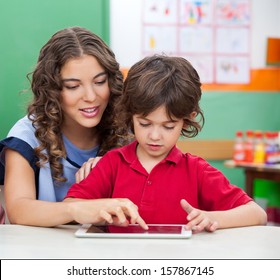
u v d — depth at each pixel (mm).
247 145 4172
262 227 1348
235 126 4332
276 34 4383
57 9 2586
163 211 1468
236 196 1453
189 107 1394
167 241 1191
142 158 1499
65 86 1595
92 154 1810
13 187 1570
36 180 1694
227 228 1330
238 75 4320
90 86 1584
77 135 1777
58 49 1587
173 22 4148
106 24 2930
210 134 4273
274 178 3871
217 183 1475
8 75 2463
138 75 1418
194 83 1453
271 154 4055
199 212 1282
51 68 1597
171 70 1405
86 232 1248
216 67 4277
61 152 1688
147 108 1348
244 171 4090
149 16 4090
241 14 4305
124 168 1499
